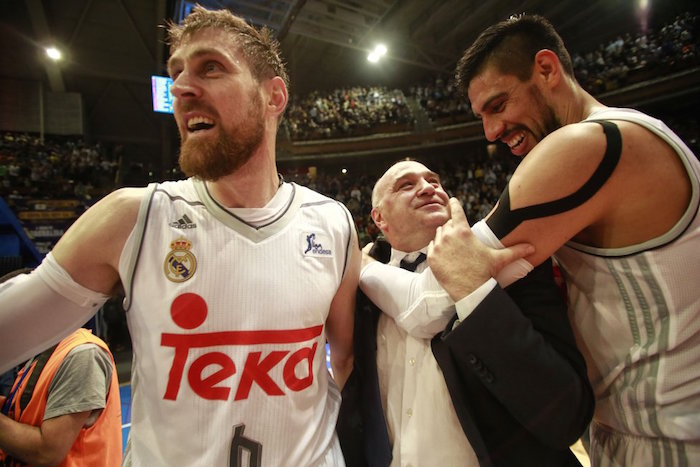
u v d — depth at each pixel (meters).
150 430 0.78
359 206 13.68
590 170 0.75
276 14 11.00
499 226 0.83
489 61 0.95
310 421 0.90
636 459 0.82
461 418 0.88
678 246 0.74
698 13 11.66
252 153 0.85
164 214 0.82
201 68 0.82
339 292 1.08
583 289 0.89
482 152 15.23
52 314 0.76
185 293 0.79
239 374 0.80
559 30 13.92
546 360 0.77
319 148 15.47
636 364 0.81
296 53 15.36
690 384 0.75
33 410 1.24
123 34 12.32
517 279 0.85
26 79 13.16
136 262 0.78
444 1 12.03
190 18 0.85
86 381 1.27
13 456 1.18
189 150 0.81
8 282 0.75
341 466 0.97
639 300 0.79
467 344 0.80
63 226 9.54
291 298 0.86
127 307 0.81
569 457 0.92
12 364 0.76
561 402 0.77
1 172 10.46
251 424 0.80
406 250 1.28
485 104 0.98
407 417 1.01
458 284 0.83
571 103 0.92
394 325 1.14
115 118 15.11
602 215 0.78
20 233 3.21
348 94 16.94
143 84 14.14
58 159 12.07
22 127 12.93
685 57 10.59
